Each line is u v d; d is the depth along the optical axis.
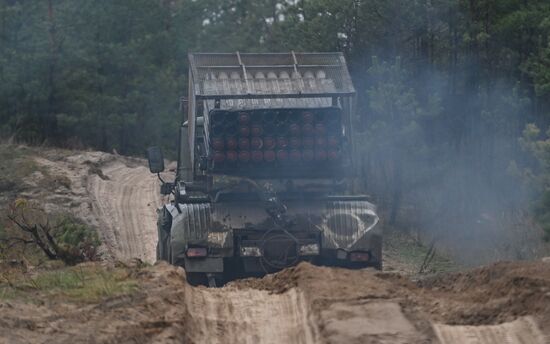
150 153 27.67
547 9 44.09
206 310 16.59
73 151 55.81
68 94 63.94
